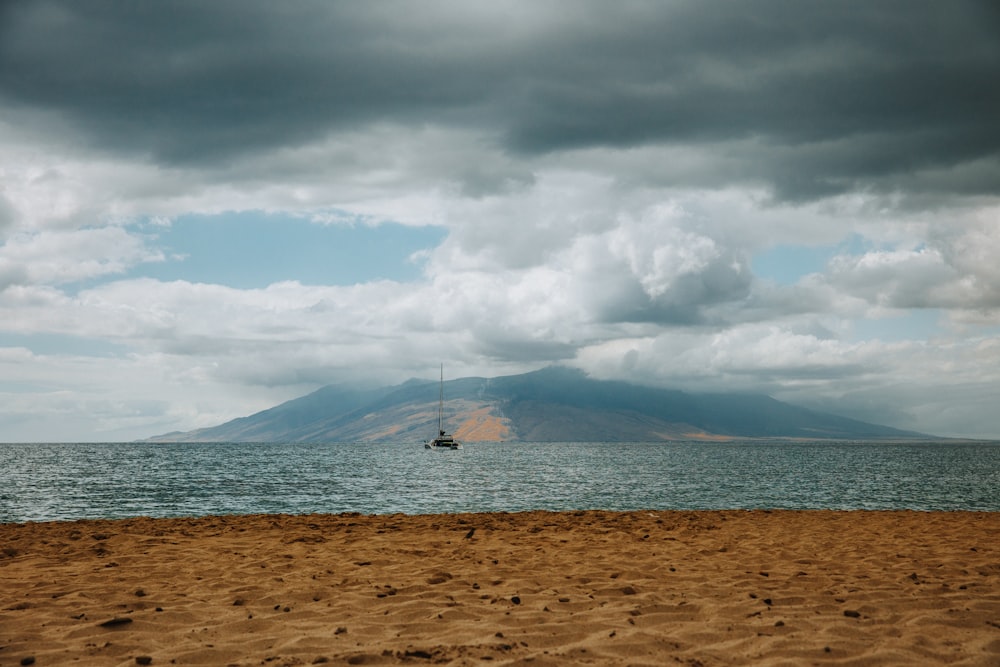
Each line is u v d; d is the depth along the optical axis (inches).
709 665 198.4
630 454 6766.7
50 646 221.9
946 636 229.0
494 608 274.7
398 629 242.4
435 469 3115.2
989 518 722.2
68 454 5467.5
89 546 488.1
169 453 5959.6
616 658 203.8
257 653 214.4
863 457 5757.9
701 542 510.3
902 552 452.8
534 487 1876.2
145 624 250.7
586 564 399.2
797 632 234.7
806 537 541.6
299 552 457.1
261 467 3213.6
